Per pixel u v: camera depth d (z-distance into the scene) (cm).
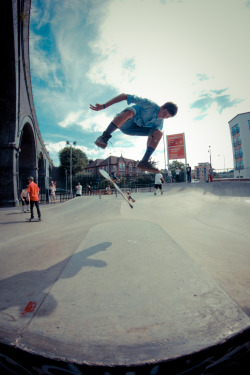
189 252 257
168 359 99
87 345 109
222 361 107
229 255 255
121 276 181
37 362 105
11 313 139
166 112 218
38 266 228
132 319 128
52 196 1675
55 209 923
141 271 189
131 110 213
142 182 1828
